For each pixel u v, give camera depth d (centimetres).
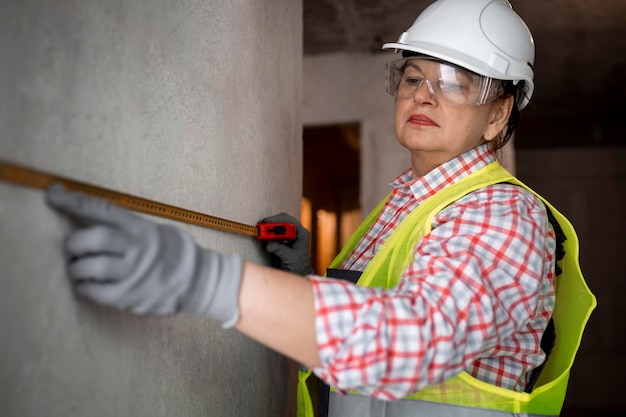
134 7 101
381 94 449
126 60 98
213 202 134
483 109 143
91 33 89
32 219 75
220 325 138
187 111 121
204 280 85
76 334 84
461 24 142
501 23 143
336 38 431
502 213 115
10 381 72
